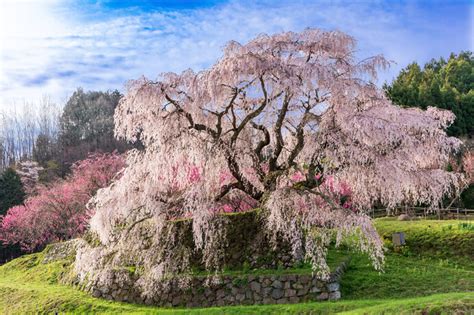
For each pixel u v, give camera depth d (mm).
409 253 15602
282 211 11930
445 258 15211
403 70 42906
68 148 52031
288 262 12727
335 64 12555
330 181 13375
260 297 12102
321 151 11883
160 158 12656
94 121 58562
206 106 12945
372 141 11703
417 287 12289
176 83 12656
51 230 29641
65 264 18312
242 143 14969
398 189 12195
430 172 13781
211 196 13453
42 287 16594
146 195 12867
